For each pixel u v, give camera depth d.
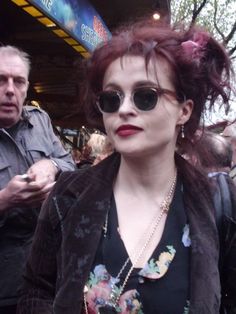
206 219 1.34
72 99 8.20
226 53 1.43
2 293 2.29
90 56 1.44
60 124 9.28
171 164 1.43
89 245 1.32
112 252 1.30
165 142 1.35
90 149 4.70
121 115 1.31
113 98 1.33
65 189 1.45
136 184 1.41
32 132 2.57
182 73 1.34
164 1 6.34
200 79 1.41
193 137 1.51
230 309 1.45
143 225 1.35
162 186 1.41
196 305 1.21
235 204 1.39
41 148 2.54
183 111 1.43
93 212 1.36
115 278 1.28
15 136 2.49
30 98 8.25
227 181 1.46
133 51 1.31
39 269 1.49
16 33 6.30
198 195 1.38
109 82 1.34
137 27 1.43
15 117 2.47
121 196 1.42
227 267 1.40
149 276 1.25
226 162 2.44
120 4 6.67
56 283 1.42
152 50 1.30
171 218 1.35
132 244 1.32
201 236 1.29
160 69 1.31
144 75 1.30
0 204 2.15
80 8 4.98
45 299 1.48
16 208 2.27
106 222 1.36
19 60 2.50
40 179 2.15
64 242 1.36
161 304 1.24
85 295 1.29
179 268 1.27
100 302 1.27
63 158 2.73
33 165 2.30
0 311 2.31
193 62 1.35
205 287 1.23
